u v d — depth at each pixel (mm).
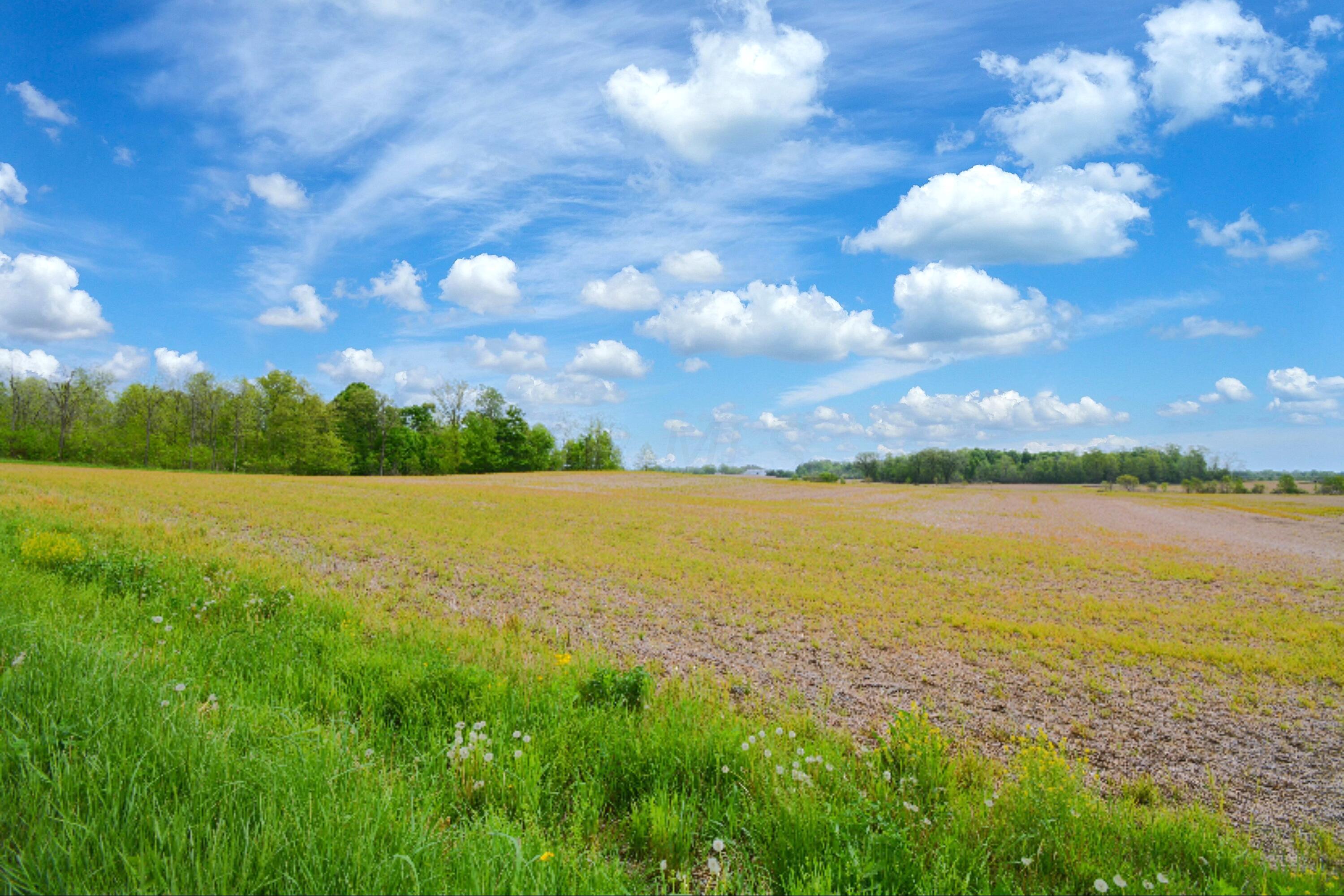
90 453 76375
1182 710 8312
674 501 45188
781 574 17719
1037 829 3801
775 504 49219
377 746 4371
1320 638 12492
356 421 90938
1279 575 20703
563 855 2938
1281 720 8133
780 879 3082
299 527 19969
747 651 10242
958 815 3893
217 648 6137
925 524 36031
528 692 5543
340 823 2740
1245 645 12047
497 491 42531
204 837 2559
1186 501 77250
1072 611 14680
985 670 9828
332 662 6141
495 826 3090
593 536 23594
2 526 13070
